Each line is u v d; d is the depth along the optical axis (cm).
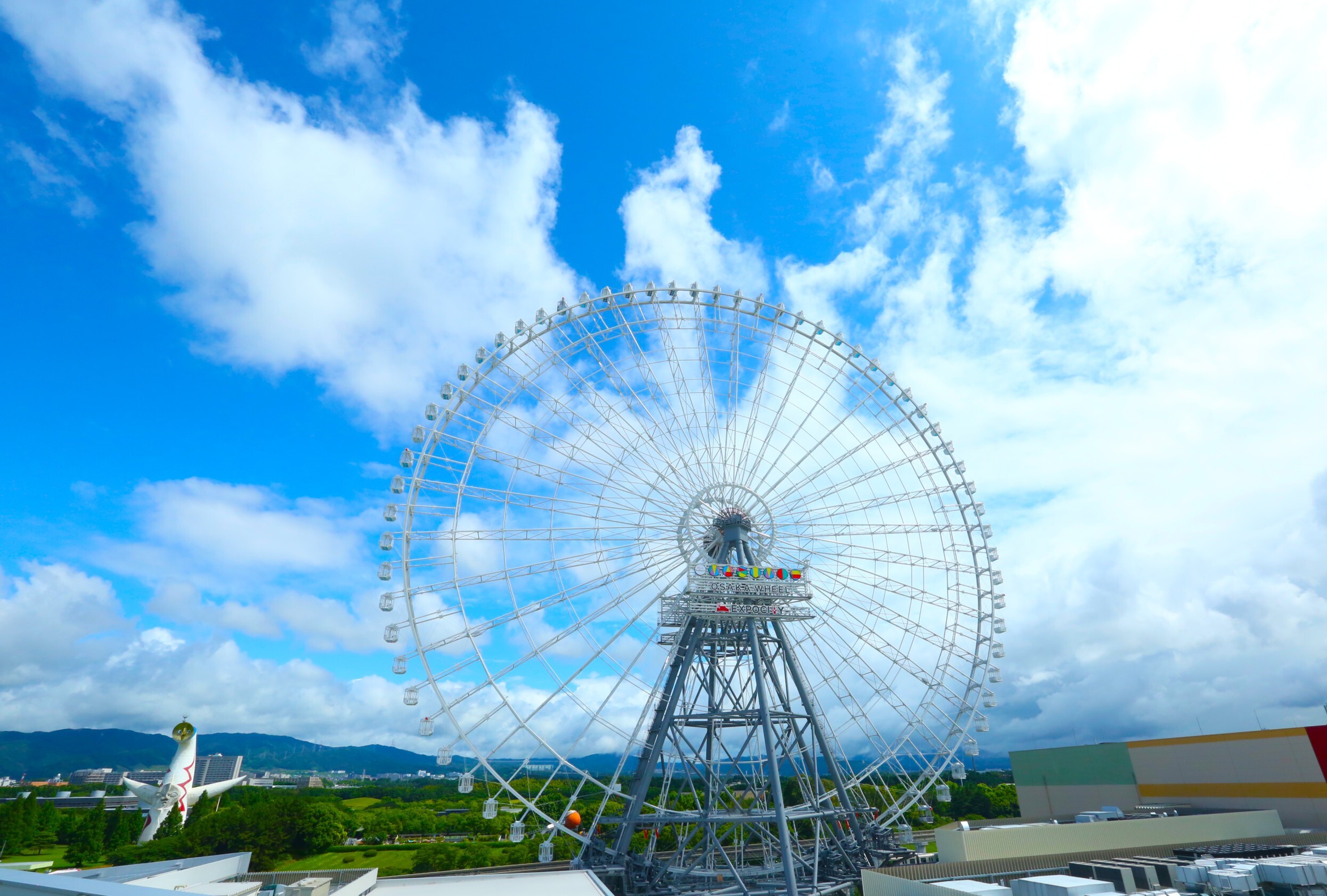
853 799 5503
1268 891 3694
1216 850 4284
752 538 5697
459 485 5119
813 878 4862
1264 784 5597
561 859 7431
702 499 5606
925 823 7625
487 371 5419
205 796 12369
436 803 14788
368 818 12056
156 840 9550
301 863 9100
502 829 10619
